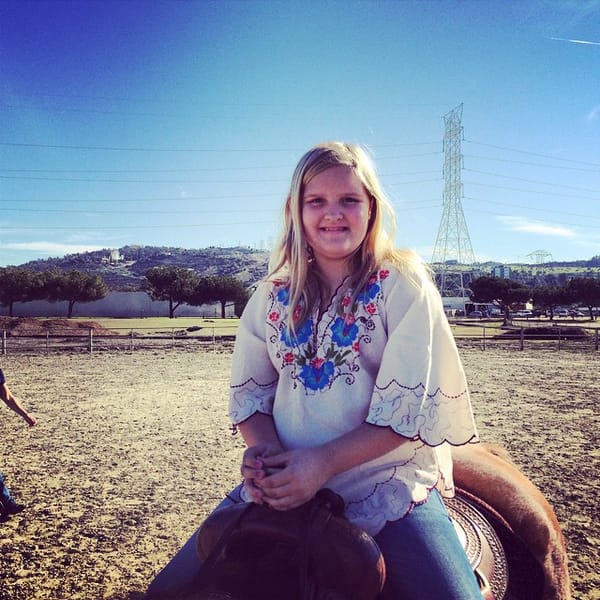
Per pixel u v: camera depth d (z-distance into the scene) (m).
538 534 2.08
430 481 1.64
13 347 25.09
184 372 17.36
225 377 16.17
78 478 6.44
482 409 11.05
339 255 1.68
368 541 1.33
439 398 1.65
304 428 1.65
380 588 1.32
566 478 6.36
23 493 5.89
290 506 1.39
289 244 1.82
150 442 8.26
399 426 1.53
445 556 1.47
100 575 4.02
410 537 1.49
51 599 3.67
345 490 1.57
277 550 1.34
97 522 5.07
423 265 1.70
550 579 2.05
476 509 2.04
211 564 1.31
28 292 71.25
